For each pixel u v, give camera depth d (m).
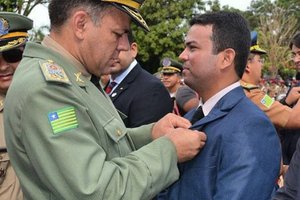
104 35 1.87
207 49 2.03
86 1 1.85
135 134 2.23
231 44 2.02
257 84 3.60
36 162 1.69
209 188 1.90
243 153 1.83
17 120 1.73
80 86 1.89
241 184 1.79
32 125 1.69
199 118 2.14
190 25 2.13
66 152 1.66
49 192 1.77
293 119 3.31
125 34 1.95
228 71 2.04
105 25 1.86
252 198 1.79
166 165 1.80
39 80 1.72
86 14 1.85
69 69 1.88
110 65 1.95
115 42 1.90
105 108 1.97
